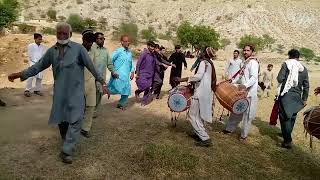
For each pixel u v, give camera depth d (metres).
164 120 8.76
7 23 31.23
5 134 7.03
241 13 106.19
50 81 14.84
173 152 6.59
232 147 7.49
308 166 7.07
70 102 5.68
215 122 9.22
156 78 10.77
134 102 10.45
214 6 113.94
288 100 7.59
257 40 68.31
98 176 5.71
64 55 5.62
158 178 5.89
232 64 11.05
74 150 6.32
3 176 5.40
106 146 6.76
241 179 6.18
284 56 63.66
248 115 7.79
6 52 19.89
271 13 105.50
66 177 5.57
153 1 121.62
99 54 7.91
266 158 7.19
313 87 20.59
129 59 9.27
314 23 101.62
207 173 6.23
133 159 6.34
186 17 113.56
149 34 59.31
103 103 10.09
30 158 6.05
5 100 9.84
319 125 6.20
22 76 5.73
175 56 12.08
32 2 104.38
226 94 7.44
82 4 105.06
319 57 68.38
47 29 38.84
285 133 7.75
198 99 7.09
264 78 14.39
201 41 55.66
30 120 8.05
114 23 102.06
